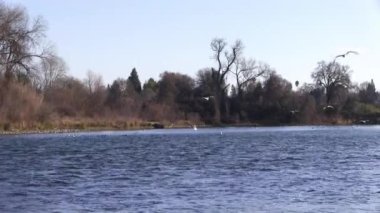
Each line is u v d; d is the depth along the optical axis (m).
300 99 125.81
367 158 42.84
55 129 85.12
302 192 25.56
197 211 21.44
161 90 128.00
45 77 95.38
